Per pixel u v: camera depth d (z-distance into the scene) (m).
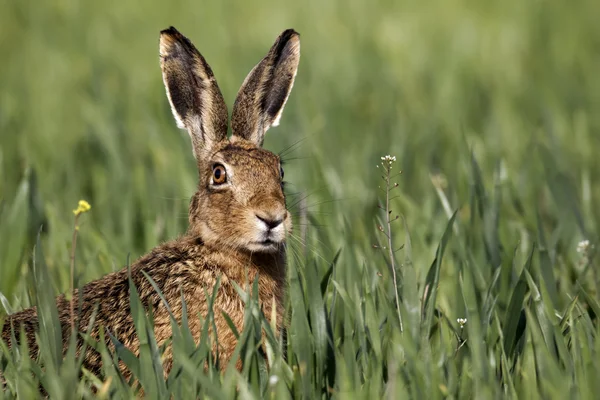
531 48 25.11
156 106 18.38
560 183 11.98
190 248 9.26
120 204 13.31
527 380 7.62
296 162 14.77
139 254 11.73
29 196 12.22
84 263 10.85
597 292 10.00
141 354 7.67
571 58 23.94
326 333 8.17
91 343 8.05
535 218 11.93
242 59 22.78
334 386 7.93
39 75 22.02
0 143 15.99
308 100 19.42
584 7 29.47
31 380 7.76
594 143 17.02
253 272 9.22
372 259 10.80
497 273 9.27
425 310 8.87
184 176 13.16
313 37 25.91
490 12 29.77
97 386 7.86
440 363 8.03
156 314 8.77
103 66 22.41
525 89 21.05
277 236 9.12
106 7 29.98
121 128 16.47
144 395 8.03
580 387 7.43
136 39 25.94
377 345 8.13
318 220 12.01
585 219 12.45
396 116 18.69
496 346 8.48
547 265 9.67
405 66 23.08
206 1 30.67
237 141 10.09
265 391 7.87
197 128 10.30
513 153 16.06
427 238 11.59
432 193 13.35
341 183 14.01
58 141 16.98
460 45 25.38
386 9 30.17
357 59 23.45
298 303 8.06
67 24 27.66
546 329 8.26
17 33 26.52
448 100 19.69
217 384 7.54
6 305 9.41
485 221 10.70
